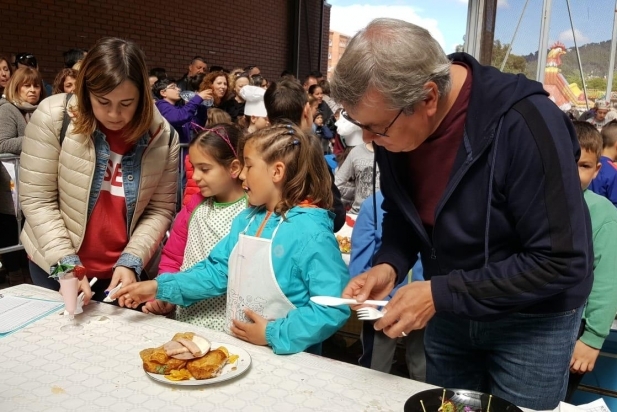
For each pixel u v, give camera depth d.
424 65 0.92
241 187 1.77
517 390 1.16
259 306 1.37
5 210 3.03
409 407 0.96
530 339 1.11
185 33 7.68
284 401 1.02
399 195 1.19
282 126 1.46
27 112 3.28
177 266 1.88
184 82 5.73
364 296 1.10
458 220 1.08
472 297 0.97
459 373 1.31
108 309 1.47
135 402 1.00
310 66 10.54
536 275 0.94
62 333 1.30
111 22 6.53
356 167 2.95
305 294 1.37
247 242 1.39
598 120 4.98
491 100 1.00
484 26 4.86
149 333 1.31
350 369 1.16
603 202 1.59
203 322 1.61
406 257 1.26
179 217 1.90
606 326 1.53
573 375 1.63
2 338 1.26
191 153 1.73
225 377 1.08
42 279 1.72
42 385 1.06
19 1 5.52
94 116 1.50
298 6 9.95
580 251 0.92
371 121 0.97
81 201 1.58
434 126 1.06
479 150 1.00
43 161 1.55
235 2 8.56
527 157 0.95
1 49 5.43
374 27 0.95
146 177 1.66
